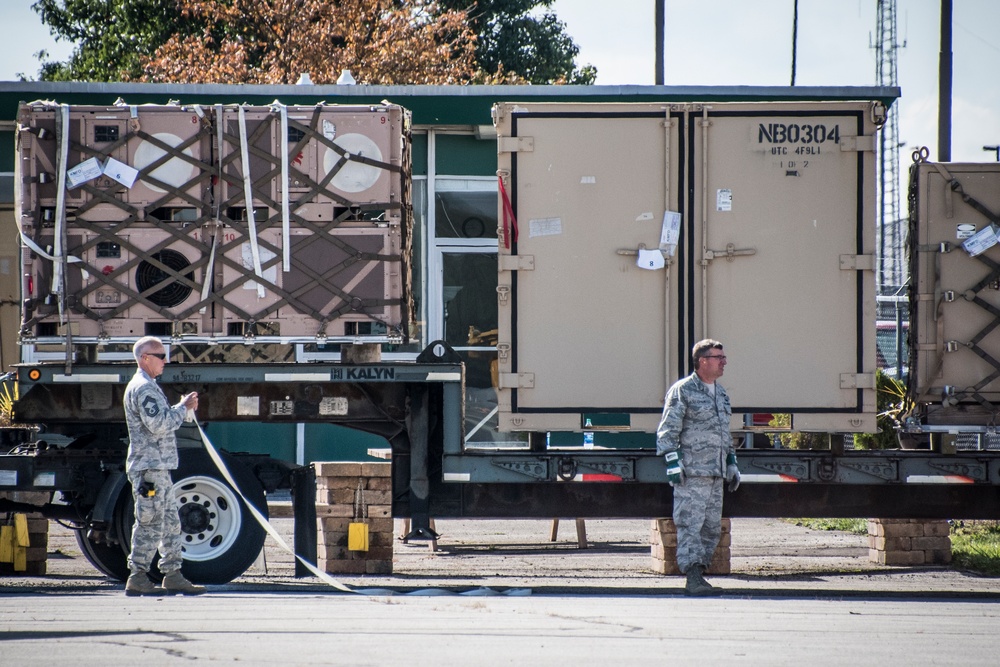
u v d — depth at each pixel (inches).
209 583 964.0
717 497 951.0
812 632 658.2
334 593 921.5
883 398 1330.0
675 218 986.7
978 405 1016.2
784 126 992.2
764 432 990.4
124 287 966.4
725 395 953.5
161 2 4008.4
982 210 1013.2
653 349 989.2
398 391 1006.4
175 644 578.9
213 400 992.2
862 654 571.2
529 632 636.7
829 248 990.4
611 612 756.0
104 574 1151.0
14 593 933.8
